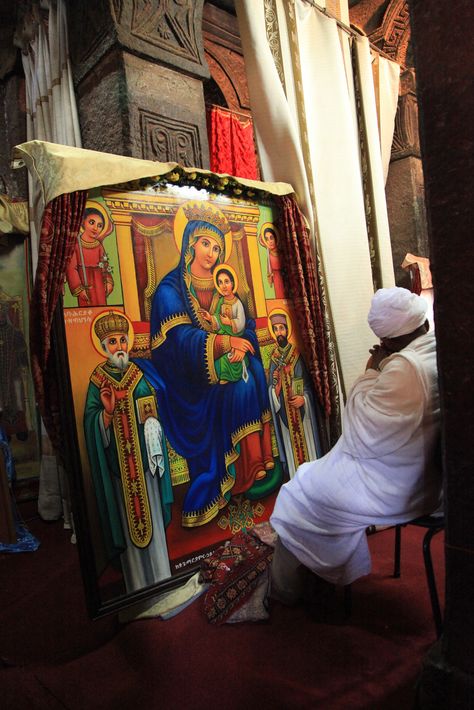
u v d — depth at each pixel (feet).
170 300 8.44
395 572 8.08
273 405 9.60
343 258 11.48
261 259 9.87
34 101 13.19
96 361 7.52
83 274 7.53
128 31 9.95
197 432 8.46
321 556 6.70
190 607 7.61
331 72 11.98
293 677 5.98
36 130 12.98
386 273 13.06
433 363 6.32
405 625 6.79
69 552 10.61
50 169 7.22
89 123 10.89
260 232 9.93
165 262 8.44
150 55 10.24
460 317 4.59
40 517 12.91
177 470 8.13
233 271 9.38
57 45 11.65
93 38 10.42
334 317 11.08
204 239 9.00
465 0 4.25
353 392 6.82
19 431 14.46
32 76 13.30
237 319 9.32
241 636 6.84
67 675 6.41
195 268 8.82
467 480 4.67
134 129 9.95
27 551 10.80
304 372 10.25
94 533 7.15
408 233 17.93
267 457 9.33
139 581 7.46
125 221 8.04
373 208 13.07
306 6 11.75
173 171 8.50
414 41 4.66
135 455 7.72
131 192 8.14
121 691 6.03
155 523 7.77
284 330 10.04
